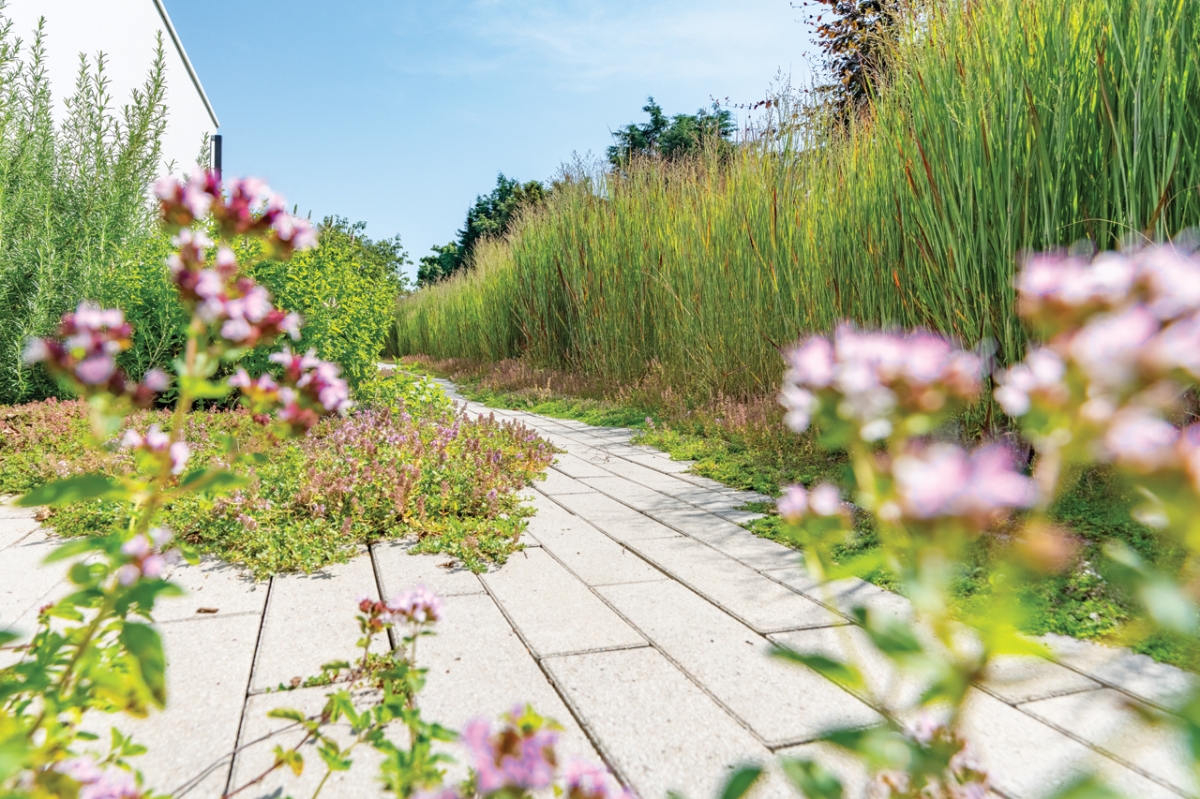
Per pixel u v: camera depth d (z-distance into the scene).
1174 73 4.16
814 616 3.04
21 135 8.28
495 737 1.15
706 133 10.09
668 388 9.34
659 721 2.21
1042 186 4.51
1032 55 4.76
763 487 5.41
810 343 0.92
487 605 3.15
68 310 8.05
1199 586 0.73
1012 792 1.84
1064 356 0.72
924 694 0.85
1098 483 4.27
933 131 5.29
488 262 17.02
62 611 1.65
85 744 2.03
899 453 0.87
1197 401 3.58
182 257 1.46
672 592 3.34
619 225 11.33
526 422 9.73
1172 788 1.85
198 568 3.60
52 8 10.14
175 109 14.98
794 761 1.00
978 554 3.39
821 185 7.07
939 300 5.35
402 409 8.12
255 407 1.57
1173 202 4.21
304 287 8.43
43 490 1.29
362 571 3.58
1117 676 2.43
